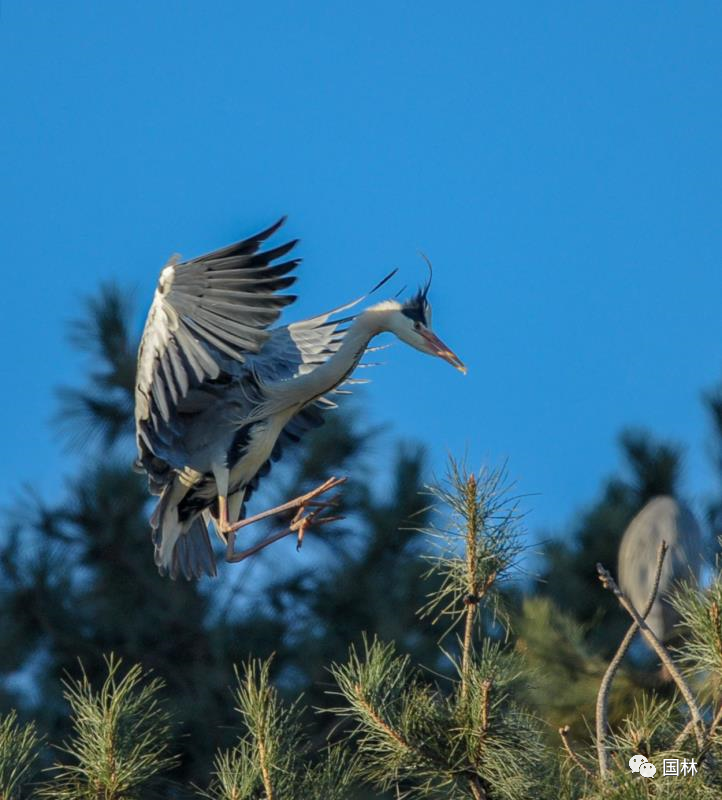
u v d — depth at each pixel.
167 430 11.45
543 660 10.69
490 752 7.08
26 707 14.88
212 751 14.43
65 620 15.73
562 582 15.15
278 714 7.55
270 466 12.28
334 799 7.20
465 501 7.33
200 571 12.02
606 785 6.88
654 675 10.59
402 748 7.15
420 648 15.04
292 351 12.17
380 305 12.27
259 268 10.12
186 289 10.30
